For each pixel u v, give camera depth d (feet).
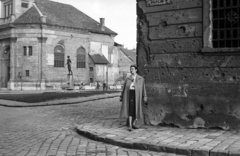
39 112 55.47
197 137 27.25
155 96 34.40
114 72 218.59
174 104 33.24
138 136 28.32
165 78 33.94
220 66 30.78
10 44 172.14
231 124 30.17
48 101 77.46
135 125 33.76
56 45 178.09
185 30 32.89
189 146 23.72
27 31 169.89
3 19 182.91
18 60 171.12
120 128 33.12
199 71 31.96
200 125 31.71
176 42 33.47
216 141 25.31
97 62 197.06
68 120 43.70
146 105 33.42
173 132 30.17
